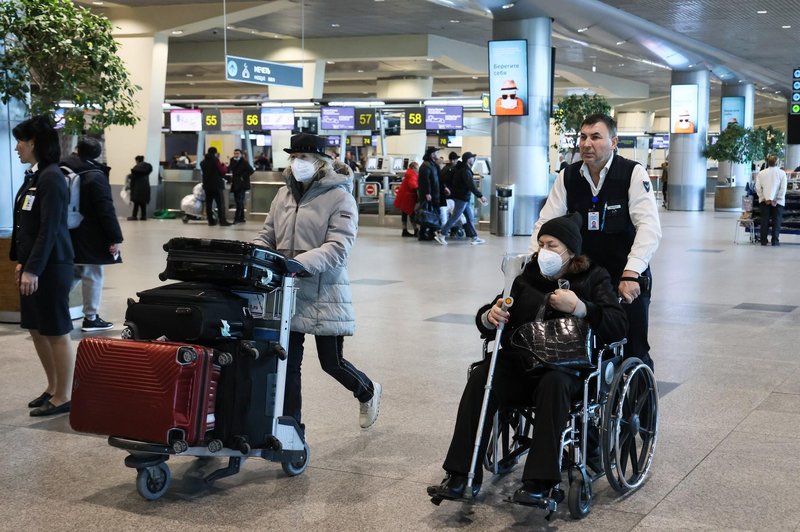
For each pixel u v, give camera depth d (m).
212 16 23.12
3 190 9.03
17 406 5.78
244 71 22.33
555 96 42.94
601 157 4.51
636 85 43.38
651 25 23.11
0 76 8.47
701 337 8.21
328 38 29.27
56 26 8.55
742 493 4.27
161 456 4.06
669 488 4.34
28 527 3.84
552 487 3.88
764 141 32.19
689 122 31.03
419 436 5.18
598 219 4.62
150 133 24.23
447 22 26.08
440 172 17.78
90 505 4.10
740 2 20.05
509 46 19.14
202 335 3.88
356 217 4.65
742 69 32.62
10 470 4.59
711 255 15.68
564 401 3.87
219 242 4.04
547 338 3.96
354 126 27.38
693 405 5.86
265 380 4.14
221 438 3.98
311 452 4.89
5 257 8.54
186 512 4.02
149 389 3.78
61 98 8.91
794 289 11.44
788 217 18.03
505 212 19.56
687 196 31.45
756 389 6.29
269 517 3.96
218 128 27.86
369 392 5.02
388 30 27.75
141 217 23.94
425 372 6.79
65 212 5.44
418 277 12.46
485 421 3.90
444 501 4.18
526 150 19.56
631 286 4.33
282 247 4.68
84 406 3.89
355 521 3.93
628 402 4.32
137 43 23.89
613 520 3.95
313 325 4.57
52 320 5.48
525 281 4.29
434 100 26.84
